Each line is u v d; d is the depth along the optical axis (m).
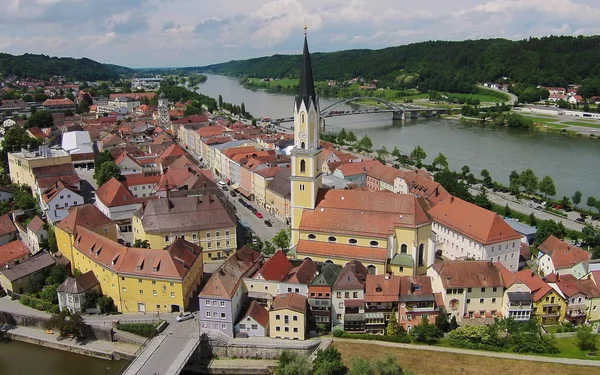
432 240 136.50
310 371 100.75
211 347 112.62
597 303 120.94
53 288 132.12
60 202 183.62
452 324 114.38
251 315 114.94
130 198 185.62
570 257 142.12
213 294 113.56
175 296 122.94
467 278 117.38
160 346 109.75
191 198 159.38
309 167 137.25
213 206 159.62
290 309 111.81
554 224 167.75
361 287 117.25
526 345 106.94
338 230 135.88
